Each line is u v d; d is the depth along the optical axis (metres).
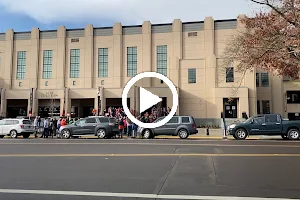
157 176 7.21
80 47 40.69
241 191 5.81
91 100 40.84
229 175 7.29
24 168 8.37
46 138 20.95
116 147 14.04
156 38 39.34
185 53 38.34
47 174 7.52
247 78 33.44
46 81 40.75
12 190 5.95
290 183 6.45
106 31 40.47
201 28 38.19
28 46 41.62
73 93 37.06
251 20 17.81
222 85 34.44
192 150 12.62
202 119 34.69
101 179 6.91
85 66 40.22
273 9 15.98
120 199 5.30
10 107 40.97
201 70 35.69
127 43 39.91
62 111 36.50
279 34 15.61
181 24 38.78
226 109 33.94
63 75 40.38
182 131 19.44
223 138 19.95
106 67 40.00
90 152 12.02
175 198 5.34
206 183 6.48
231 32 36.84
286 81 36.97
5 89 37.59
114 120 21.03
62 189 6.02
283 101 36.72
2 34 42.25
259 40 16.19
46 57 41.22
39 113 38.94
